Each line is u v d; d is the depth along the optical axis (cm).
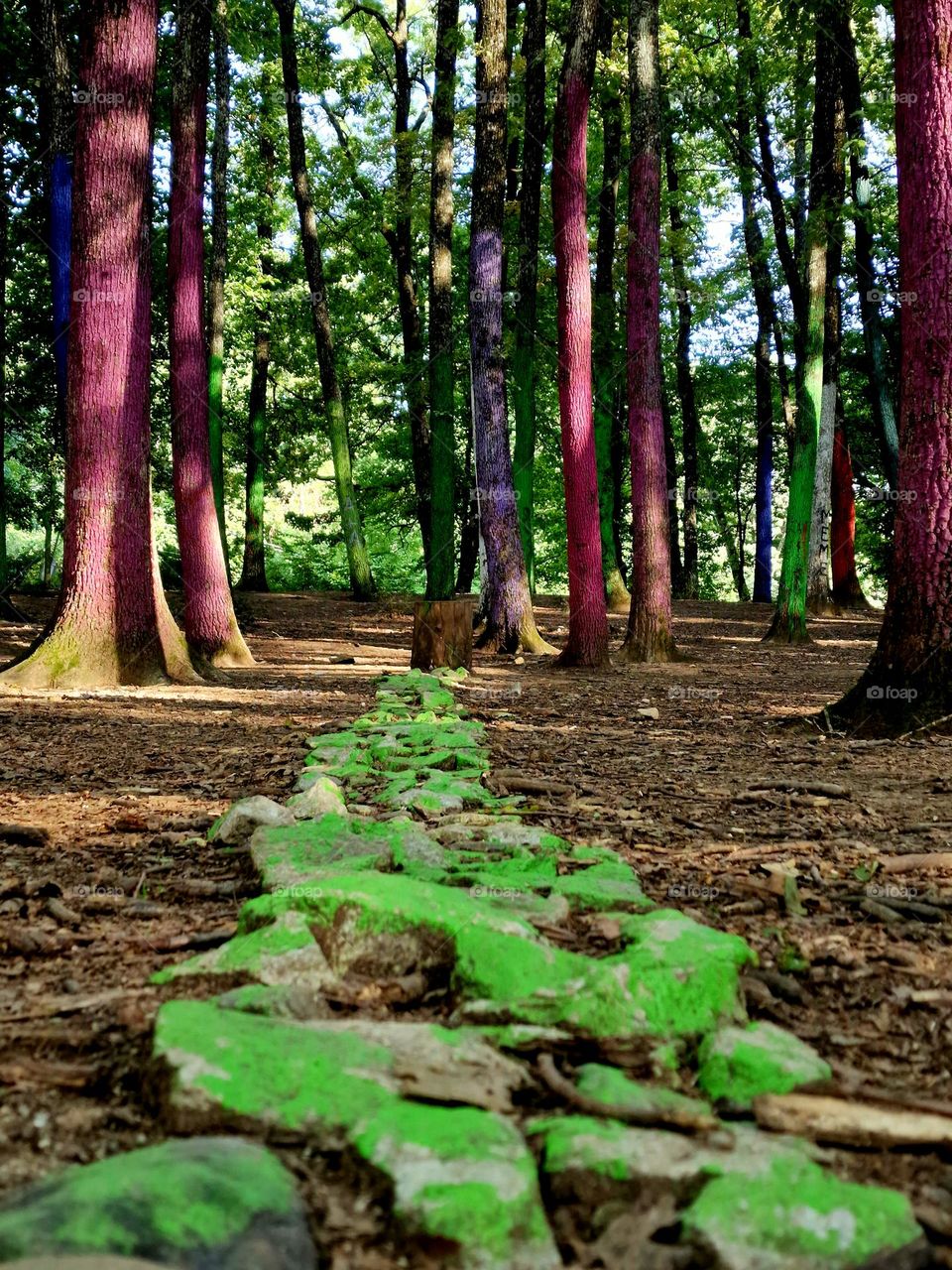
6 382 2275
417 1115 203
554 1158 198
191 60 1297
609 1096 221
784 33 1733
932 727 779
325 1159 199
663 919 304
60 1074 230
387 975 285
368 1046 230
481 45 1556
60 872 419
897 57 774
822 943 343
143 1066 227
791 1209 184
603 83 2012
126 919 360
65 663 1038
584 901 359
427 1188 183
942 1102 229
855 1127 217
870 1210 186
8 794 576
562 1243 185
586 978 261
